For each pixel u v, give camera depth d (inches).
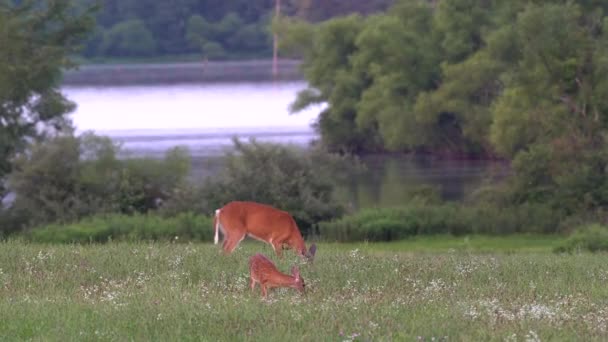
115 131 4785.9
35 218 2645.2
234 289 774.5
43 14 2947.8
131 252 962.7
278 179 2674.7
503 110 3383.4
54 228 2374.5
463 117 4461.1
